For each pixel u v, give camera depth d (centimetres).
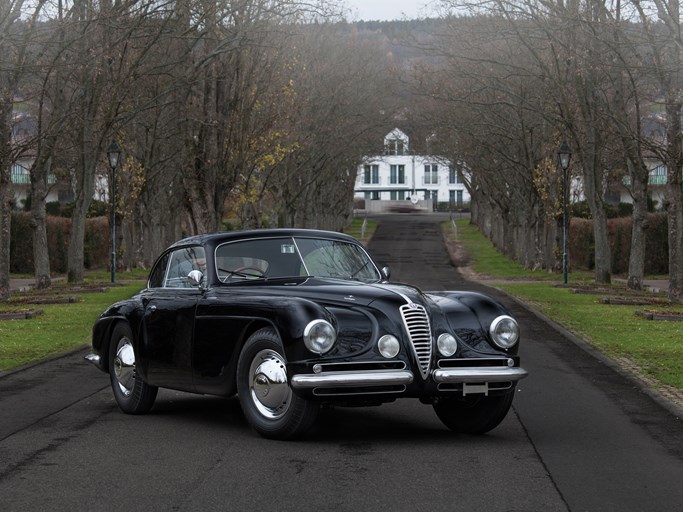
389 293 819
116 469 710
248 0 2980
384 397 795
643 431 880
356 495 629
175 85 3030
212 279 904
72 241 3534
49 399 1080
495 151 4812
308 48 4847
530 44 3219
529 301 2778
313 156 5181
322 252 934
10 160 2672
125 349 999
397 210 13625
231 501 614
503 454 767
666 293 3153
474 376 801
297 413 789
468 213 13188
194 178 3425
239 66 3419
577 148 3369
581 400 1073
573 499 623
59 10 2658
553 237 5228
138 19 2634
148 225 5347
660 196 6981
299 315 777
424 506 602
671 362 1417
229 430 879
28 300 2686
